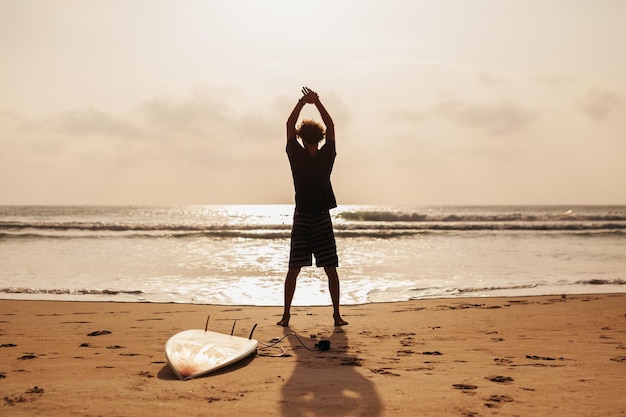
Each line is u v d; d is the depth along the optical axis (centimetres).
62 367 363
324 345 427
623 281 1027
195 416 255
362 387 311
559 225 3058
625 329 539
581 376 341
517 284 986
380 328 541
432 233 2695
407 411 266
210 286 952
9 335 500
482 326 556
